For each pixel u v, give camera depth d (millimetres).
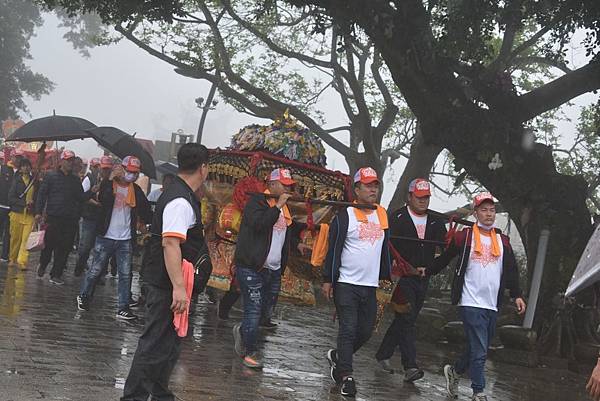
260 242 8156
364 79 30609
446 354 11836
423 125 15758
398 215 8656
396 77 15930
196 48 27000
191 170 5145
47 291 12242
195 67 26969
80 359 7266
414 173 24922
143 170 16016
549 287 14242
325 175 10891
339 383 7781
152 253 5055
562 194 14898
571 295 2770
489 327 7688
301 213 10664
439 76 15633
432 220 8695
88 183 15758
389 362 9312
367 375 8766
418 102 15719
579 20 16859
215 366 7965
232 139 11648
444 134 15477
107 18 18125
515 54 21844
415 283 8578
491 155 15195
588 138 30906
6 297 10930
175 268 4887
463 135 15289
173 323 5039
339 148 28328
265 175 10727
